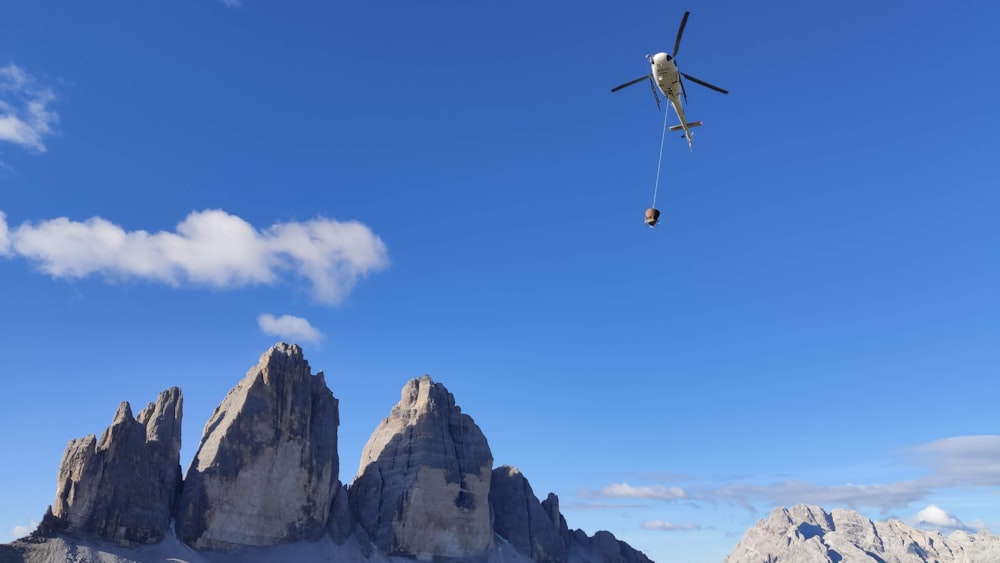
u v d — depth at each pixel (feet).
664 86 223.30
